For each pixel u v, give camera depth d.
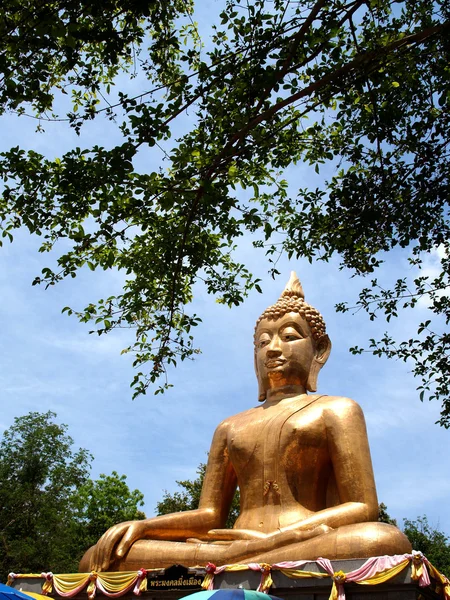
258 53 10.46
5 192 11.48
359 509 10.44
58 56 10.92
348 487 10.87
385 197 12.39
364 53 10.73
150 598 9.80
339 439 11.22
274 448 11.47
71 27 9.54
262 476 11.45
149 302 13.72
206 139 10.91
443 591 9.02
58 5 10.62
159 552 10.46
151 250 12.95
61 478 34.81
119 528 10.87
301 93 10.36
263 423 11.89
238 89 10.64
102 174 10.20
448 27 10.56
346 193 12.38
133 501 36.09
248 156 10.83
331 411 11.55
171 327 13.12
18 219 12.69
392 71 11.61
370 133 12.20
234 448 11.94
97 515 35.00
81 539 34.25
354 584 8.56
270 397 12.66
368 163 13.00
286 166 12.61
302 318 13.03
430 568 8.55
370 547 9.04
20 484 34.03
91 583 10.28
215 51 10.62
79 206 10.89
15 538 32.53
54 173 11.42
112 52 10.70
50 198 11.58
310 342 12.94
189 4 13.47
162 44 12.02
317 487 11.38
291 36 10.42
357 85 11.30
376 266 13.60
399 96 12.38
